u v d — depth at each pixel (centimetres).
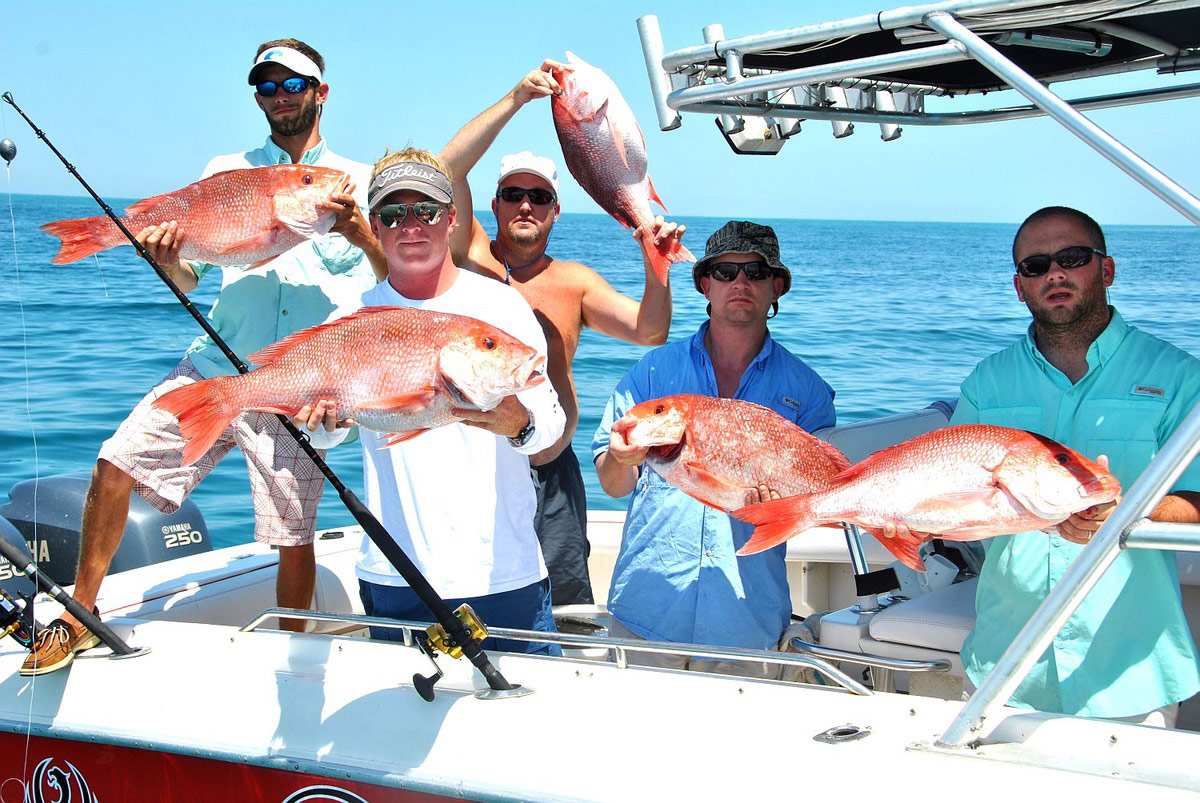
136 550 426
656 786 208
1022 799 188
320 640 264
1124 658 238
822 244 6372
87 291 1881
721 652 230
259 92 342
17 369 1139
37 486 451
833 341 1477
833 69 210
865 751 204
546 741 222
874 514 204
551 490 367
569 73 297
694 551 300
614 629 334
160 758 248
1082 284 243
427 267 264
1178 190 172
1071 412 250
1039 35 258
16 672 270
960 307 2027
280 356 230
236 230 292
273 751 237
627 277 2853
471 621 240
